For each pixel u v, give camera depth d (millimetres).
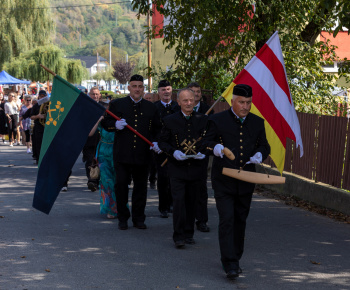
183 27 13375
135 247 6684
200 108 8062
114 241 6961
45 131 7172
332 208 8844
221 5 12102
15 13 49281
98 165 8359
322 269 5887
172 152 6516
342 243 6961
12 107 22234
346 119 8805
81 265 5949
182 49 13883
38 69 48844
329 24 13180
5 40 48594
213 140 5598
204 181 7473
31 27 49781
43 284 5340
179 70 14055
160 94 8734
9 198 10000
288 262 6129
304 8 12633
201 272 5746
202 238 7156
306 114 9961
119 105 7516
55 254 6359
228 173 5418
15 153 19188
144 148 7516
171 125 6609
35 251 6477
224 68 13312
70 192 10680
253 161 5441
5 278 5508
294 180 9984
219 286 5324
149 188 11266
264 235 7324
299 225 7910
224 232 5516
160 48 26109
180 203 6598
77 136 7188
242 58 13281
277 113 7105
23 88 48531
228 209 5527
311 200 9422
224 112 5664
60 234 7301
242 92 5477
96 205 9352
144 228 7656
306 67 13367
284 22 12477
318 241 7043
